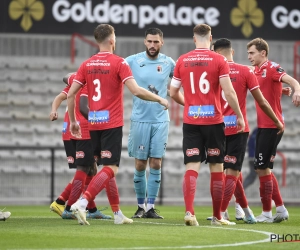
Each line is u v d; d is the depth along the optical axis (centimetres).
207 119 2792
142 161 3616
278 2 7256
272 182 3247
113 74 2823
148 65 3666
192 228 2695
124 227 2712
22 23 6950
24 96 7081
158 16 7044
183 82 2852
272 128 3192
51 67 7256
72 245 2131
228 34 7181
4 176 6200
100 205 5356
